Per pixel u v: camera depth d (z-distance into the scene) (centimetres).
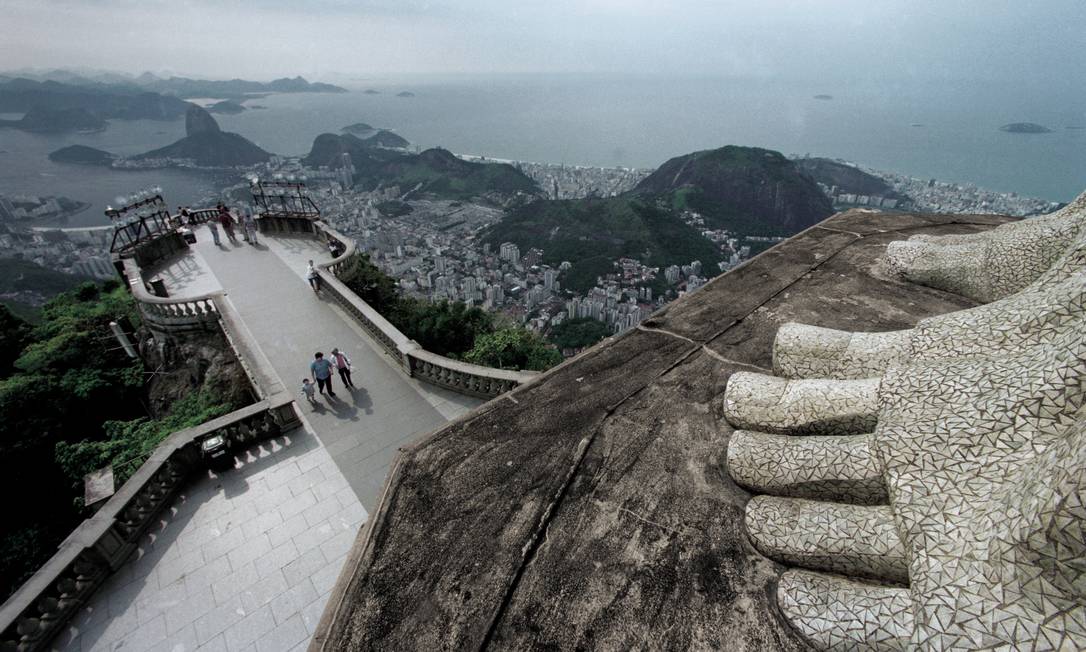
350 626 325
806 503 350
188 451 989
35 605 709
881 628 271
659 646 295
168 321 1709
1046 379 299
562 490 399
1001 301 422
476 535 371
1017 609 240
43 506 1548
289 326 1633
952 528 281
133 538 846
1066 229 530
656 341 586
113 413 1853
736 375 464
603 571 338
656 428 452
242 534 880
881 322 582
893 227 875
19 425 1639
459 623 318
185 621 742
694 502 382
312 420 1180
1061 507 229
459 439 461
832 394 398
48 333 2052
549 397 505
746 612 308
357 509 934
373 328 1529
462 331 1977
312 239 2484
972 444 305
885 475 326
